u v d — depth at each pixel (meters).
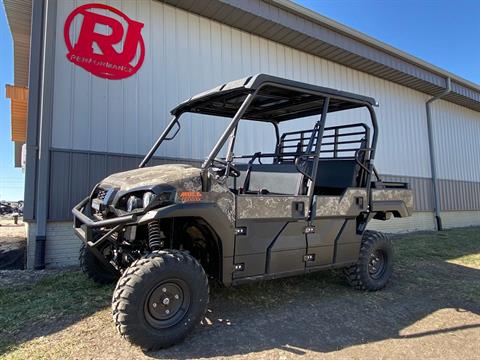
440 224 10.56
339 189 4.03
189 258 2.54
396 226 9.58
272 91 3.28
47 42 4.79
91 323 2.79
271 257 3.03
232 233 2.79
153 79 5.79
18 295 3.42
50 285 3.74
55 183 4.79
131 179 2.84
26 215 4.58
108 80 5.35
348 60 8.42
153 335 2.31
